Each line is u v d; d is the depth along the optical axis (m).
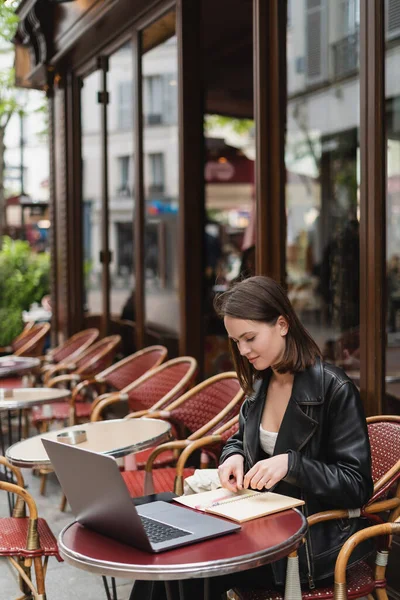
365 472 2.47
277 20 4.59
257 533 2.17
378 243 3.71
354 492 2.44
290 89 4.67
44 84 9.03
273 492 2.59
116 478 2.03
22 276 11.20
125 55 7.02
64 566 4.26
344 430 2.53
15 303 11.15
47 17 8.38
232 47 6.88
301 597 2.35
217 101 7.42
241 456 2.69
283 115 4.66
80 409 6.08
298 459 2.43
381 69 3.72
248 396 2.77
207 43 6.75
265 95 4.66
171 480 4.00
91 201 8.14
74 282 8.63
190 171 5.85
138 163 6.73
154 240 6.49
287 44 4.63
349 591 2.56
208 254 8.66
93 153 8.02
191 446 3.49
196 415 4.30
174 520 2.28
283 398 2.67
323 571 2.50
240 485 2.51
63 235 8.79
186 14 5.82
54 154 9.09
